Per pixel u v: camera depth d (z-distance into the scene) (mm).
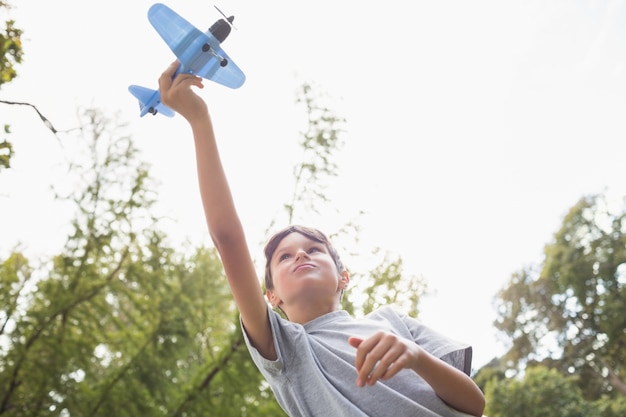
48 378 7152
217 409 7168
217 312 8656
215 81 1407
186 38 1311
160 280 7945
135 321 7852
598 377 22719
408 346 1181
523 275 26078
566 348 23953
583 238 24516
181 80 1366
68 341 7359
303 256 1722
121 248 8000
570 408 19141
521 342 24875
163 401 7367
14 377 7078
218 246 1438
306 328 1634
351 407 1345
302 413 1443
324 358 1469
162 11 1307
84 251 7816
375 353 1138
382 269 7980
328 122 8828
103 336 7781
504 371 24859
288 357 1494
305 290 1675
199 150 1414
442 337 1579
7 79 3393
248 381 7328
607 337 23094
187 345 7891
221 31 1336
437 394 1380
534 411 19266
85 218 7840
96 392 7211
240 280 1436
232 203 1432
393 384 1414
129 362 7566
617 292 22953
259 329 1496
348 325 1589
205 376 7562
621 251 23453
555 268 24562
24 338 7367
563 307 24578
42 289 7590
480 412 1357
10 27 3406
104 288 7871
